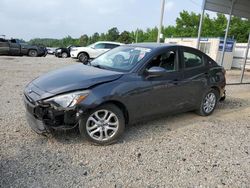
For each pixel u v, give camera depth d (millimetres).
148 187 3158
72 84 3975
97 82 4078
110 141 4203
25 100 4203
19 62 15867
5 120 4941
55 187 3057
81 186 3104
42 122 3930
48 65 14773
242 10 11797
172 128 5094
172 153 4039
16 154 3711
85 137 4059
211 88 5945
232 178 3457
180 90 5148
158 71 4516
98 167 3521
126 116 4445
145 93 4512
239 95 8961
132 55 4926
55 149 3922
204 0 9703
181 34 45656
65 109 3814
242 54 21172
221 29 41125
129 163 3670
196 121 5617
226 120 5852
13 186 3016
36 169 3381
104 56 5387
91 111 3988
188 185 3242
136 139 4469
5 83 8477
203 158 3945
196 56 5652
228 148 4355
